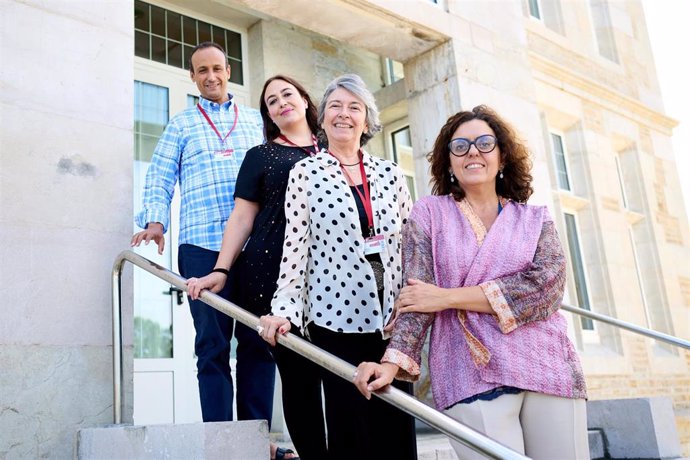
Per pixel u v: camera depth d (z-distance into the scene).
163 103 4.47
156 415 3.89
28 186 2.48
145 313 4.01
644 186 7.07
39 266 2.43
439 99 4.59
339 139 2.16
